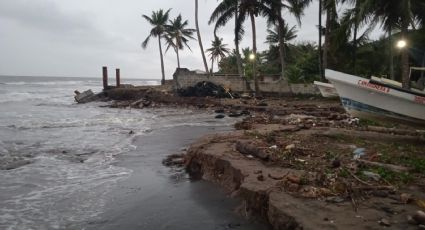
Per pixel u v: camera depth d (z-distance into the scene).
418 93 11.71
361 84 12.55
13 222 6.57
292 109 22.36
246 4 29.56
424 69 14.11
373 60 32.88
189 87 33.97
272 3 29.84
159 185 8.67
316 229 4.89
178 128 17.91
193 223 6.41
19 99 43.59
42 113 28.00
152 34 52.72
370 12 18.56
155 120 22.28
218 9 31.53
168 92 36.53
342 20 23.55
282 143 9.91
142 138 15.19
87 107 33.84
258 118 17.62
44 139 15.46
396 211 5.40
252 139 10.74
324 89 27.86
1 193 8.19
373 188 6.25
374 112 12.84
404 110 12.20
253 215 6.43
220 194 7.80
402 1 16.88
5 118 24.27
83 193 8.16
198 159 9.72
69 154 12.30
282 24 31.58
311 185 6.50
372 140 10.97
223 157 8.81
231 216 6.62
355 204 5.66
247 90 34.09
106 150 12.91
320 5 29.95
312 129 12.82
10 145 14.02
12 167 10.49
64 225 6.43
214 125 18.77
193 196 7.82
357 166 7.66
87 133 17.19
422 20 19.38
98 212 7.02
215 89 33.06
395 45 26.08
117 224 6.45
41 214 6.95
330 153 8.98
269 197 6.12
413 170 7.49
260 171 7.48
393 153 9.22
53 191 8.32
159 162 10.91
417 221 4.94
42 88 73.81
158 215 6.82
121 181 9.06
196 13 39.28
